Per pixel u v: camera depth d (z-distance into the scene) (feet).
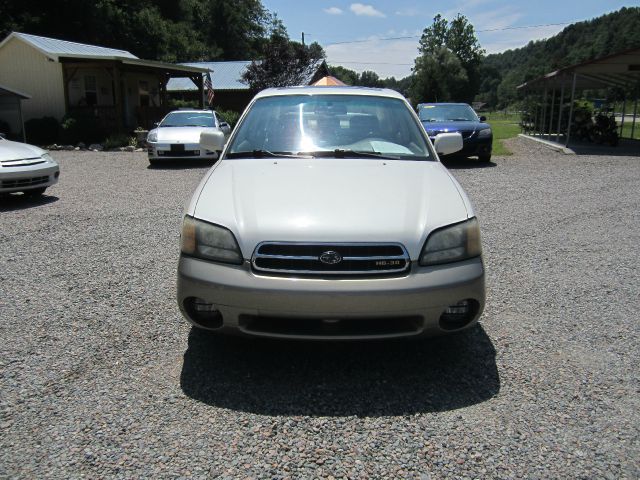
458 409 8.75
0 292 14.05
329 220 9.21
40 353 10.62
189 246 9.59
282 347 10.93
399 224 9.23
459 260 9.31
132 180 35.01
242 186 10.45
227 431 8.12
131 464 7.34
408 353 10.71
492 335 11.57
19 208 25.45
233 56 218.18
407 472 7.24
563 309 13.07
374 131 13.15
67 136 63.67
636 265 16.62
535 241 19.51
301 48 102.78
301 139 12.81
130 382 9.53
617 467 7.31
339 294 8.72
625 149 56.75
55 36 116.06
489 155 44.21
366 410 8.71
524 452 7.64
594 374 9.88
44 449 7.66
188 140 41.93
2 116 71.00
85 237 19.84
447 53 197.26
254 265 9.00
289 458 7.52
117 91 64.39
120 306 13.08
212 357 10.50
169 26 156.76
